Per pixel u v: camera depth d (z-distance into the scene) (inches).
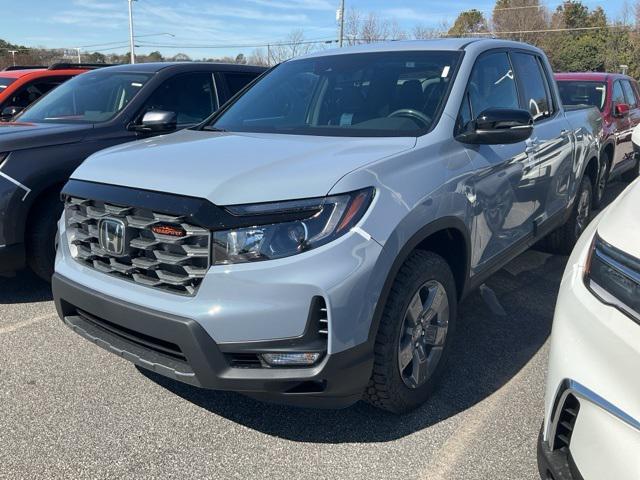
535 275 204.8
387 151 114.0
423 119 130.0
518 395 127.3
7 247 165.6
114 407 122.5
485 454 107.3
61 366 139.4
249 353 96.2
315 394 98.4
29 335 155.9
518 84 167.6
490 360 143.5
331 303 94.0
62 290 117.2
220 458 106.7
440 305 121.3
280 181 98.7
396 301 106.5
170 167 109.8
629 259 72.6
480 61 149.3
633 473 65.7
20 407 122.0
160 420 118.2
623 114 302.4
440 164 119.0
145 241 104.6
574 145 194.1
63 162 175.9
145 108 208.7
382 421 117.7
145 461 105.6
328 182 98.3
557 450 78.9
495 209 139.4
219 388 97.5
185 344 97.1
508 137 127.3
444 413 120.4
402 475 102.0
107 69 235.9
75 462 105.1
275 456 107.2
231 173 103.0
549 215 181.5
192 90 229.6
